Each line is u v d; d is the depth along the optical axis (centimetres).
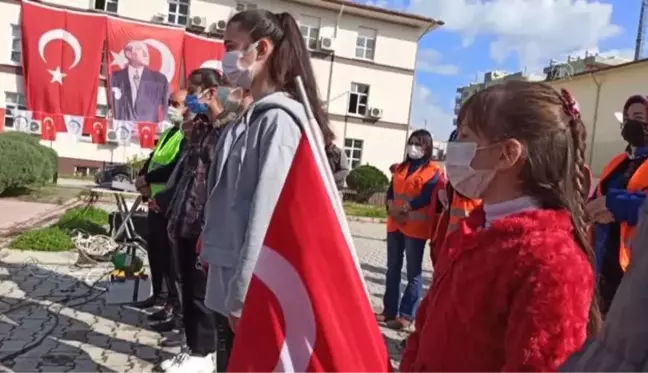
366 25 3316
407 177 580
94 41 2558
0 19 2686
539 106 175
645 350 104
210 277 292
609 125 2647
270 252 177
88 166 2741
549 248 158
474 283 169
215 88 413
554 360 147
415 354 198
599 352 113
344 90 3300
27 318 553
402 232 583
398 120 3397
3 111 2616
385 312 603
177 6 2989
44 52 2520
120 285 604
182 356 416
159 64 2597
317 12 3222
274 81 283
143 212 767
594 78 2720
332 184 185
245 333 175
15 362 441
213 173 298
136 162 1620
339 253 177
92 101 2578
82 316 567
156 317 555
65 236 936
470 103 186
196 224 393
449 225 475
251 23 280
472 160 180
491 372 166
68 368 435
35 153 1667
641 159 403
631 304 108
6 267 758
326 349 171
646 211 115
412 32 3397
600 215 363
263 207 254
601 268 376
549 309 150
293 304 173
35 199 1619
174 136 555
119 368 441
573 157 177
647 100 397
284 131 263
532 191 175
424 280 922
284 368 170
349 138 3322
